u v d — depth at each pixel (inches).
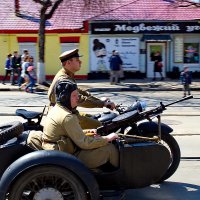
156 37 1411.2
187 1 1320.1
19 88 1108.5
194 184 304.5
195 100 861.2
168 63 1437.0
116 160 245.1
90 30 1407.5
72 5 1451.8
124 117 267.9
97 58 1418.6
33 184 220.8
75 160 220.7
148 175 246.7
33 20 1448.1
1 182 217.8
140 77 1427.2
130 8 1453.0
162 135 296.2
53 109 244.5
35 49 1424.7
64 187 222.2
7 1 1497.3
